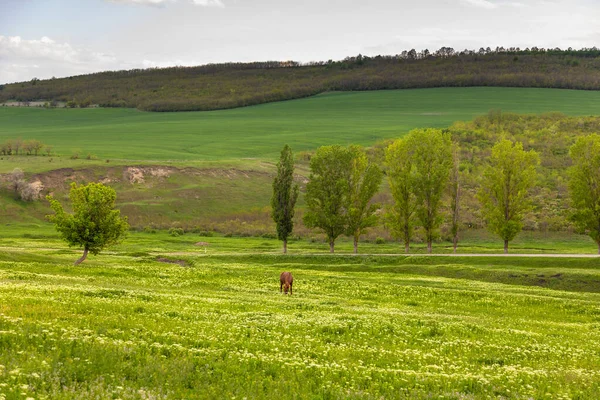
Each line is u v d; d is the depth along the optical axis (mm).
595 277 58188
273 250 93562
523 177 80750
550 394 16453
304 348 20109
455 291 49531
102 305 25562
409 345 23922
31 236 108125
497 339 27562
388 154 86688
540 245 100312
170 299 31906
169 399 12445
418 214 84312
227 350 18375
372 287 50406
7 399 10695
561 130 174625
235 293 41281
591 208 76750
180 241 106688
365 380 16375
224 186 157875
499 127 185375
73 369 13562
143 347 17047
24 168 152750
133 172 159000
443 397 15023
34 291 28641
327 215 84938
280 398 13609
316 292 46406
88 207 62344
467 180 136500
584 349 27062
